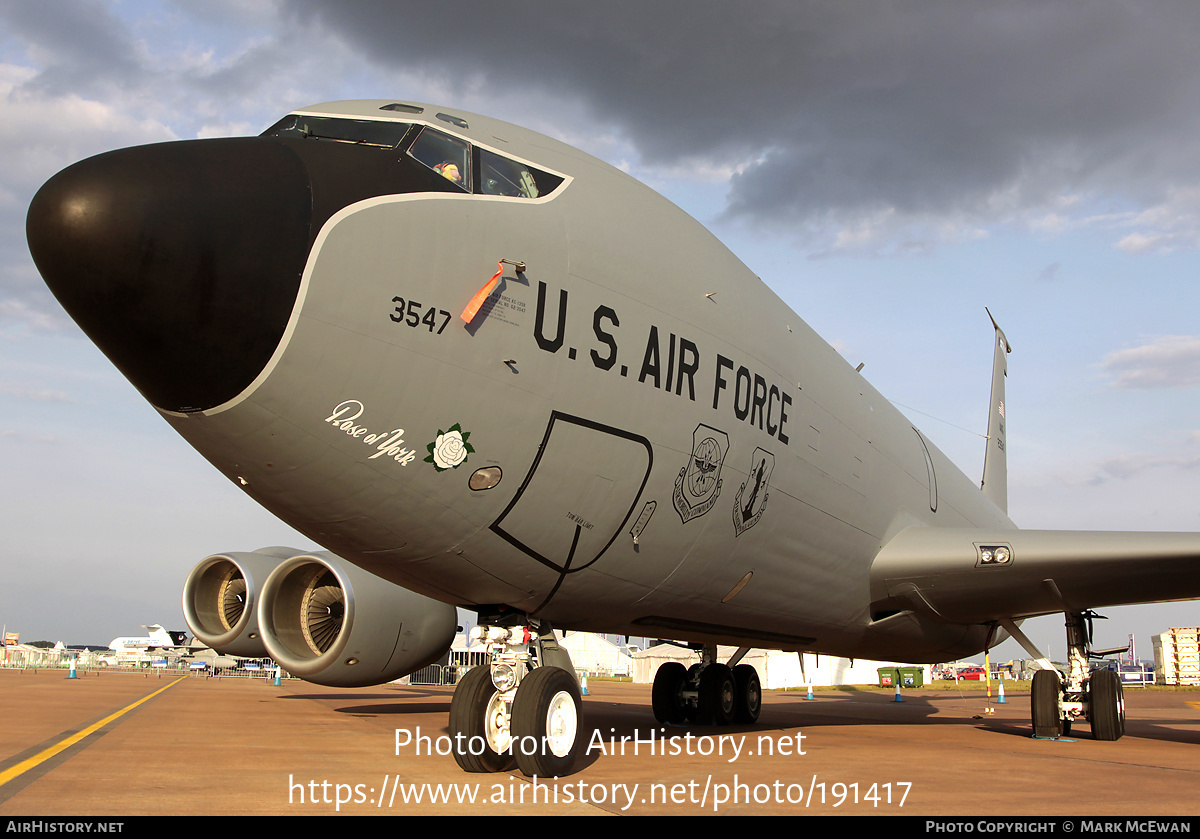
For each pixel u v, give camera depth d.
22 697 17.12
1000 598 11.38
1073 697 11.64
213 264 5.32
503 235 6.57
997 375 21.61
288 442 5.88
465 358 6.23
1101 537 10.48
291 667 11.93
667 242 8.10
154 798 5.61
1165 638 66.88
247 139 6.15
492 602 7.65
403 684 34.50
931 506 13.42
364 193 6.02
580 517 7.20
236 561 14.23
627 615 8.62
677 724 13.06
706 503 8.14
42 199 5.32
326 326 5.66
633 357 7.29
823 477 10.02
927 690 45.31
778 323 9.67
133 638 79.88
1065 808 5.77
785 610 10.28
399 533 6.62
